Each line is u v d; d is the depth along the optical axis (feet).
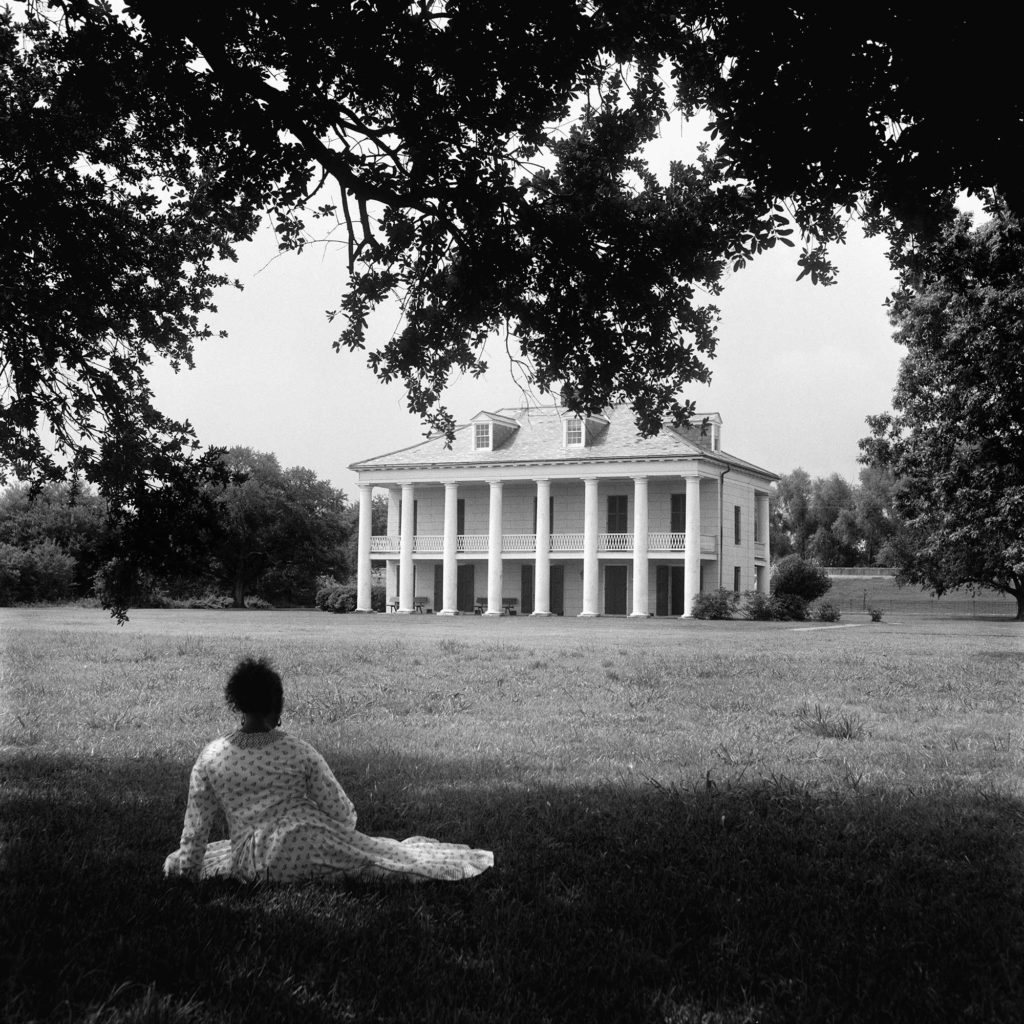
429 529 204.44
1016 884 17.28
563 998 11.89
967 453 72.79
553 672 59.31
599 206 28.30
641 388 30.66
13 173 30.48
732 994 12.35
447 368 31.12
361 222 28.09
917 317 69.46
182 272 34.40
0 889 15.56
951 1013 11.83
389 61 24.88
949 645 97.60
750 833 20.24
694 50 24.11
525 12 23.98
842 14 19.02
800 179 22.17
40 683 49.47
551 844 19.35
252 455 262.47
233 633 103.40
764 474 196.13
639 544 174.50
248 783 15.90
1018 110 19.21
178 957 12.69
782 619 159.94
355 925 13.89
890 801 24.27
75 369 31.55
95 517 31.42
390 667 61.26
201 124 27.17
